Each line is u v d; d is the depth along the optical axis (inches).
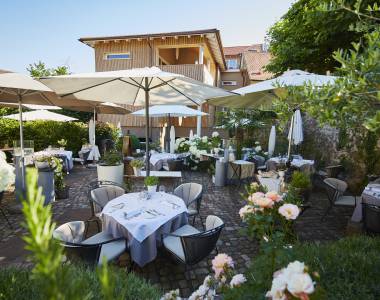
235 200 235.8
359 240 97.8
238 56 997.2
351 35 278.5
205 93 166.4
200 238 104.3
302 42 331.0
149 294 68.5
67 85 137.3
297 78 154.3
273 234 60.5
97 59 577.3
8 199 215.6
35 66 659.4
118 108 369.7
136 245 110.1
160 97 197.3
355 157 259.9
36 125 402.0
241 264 127.4
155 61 552.4
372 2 173.5
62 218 182.5
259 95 189.0
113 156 248.4
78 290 21.5
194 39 529.3
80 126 442.9
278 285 34.4
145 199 139.9
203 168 367.6
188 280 113.3
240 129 499.2
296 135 295.7
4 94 210.1
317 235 163.5
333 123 65.6
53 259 19.1
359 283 66.2
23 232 154.6
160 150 397.7
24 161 191.0
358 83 55.8
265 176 183.9
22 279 65.5
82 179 307.4
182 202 139.3
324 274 68.7
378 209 127.7
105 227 124.9
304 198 143.0
